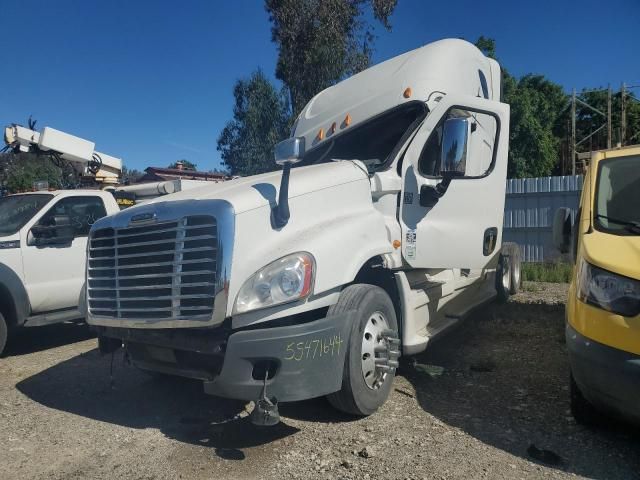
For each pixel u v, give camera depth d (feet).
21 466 12.68
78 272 25.02
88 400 16.97
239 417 15.08
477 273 22.98
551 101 113.50
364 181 15.67
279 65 57.11
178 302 12.82
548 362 18.62
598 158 15.88
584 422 13.17
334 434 13.50
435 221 17.20
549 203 45.91
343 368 13.29
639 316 10.89
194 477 11.80
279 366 12.32
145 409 16.05
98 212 26.68
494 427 13.52
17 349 24.03
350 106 19.86
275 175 15.76
